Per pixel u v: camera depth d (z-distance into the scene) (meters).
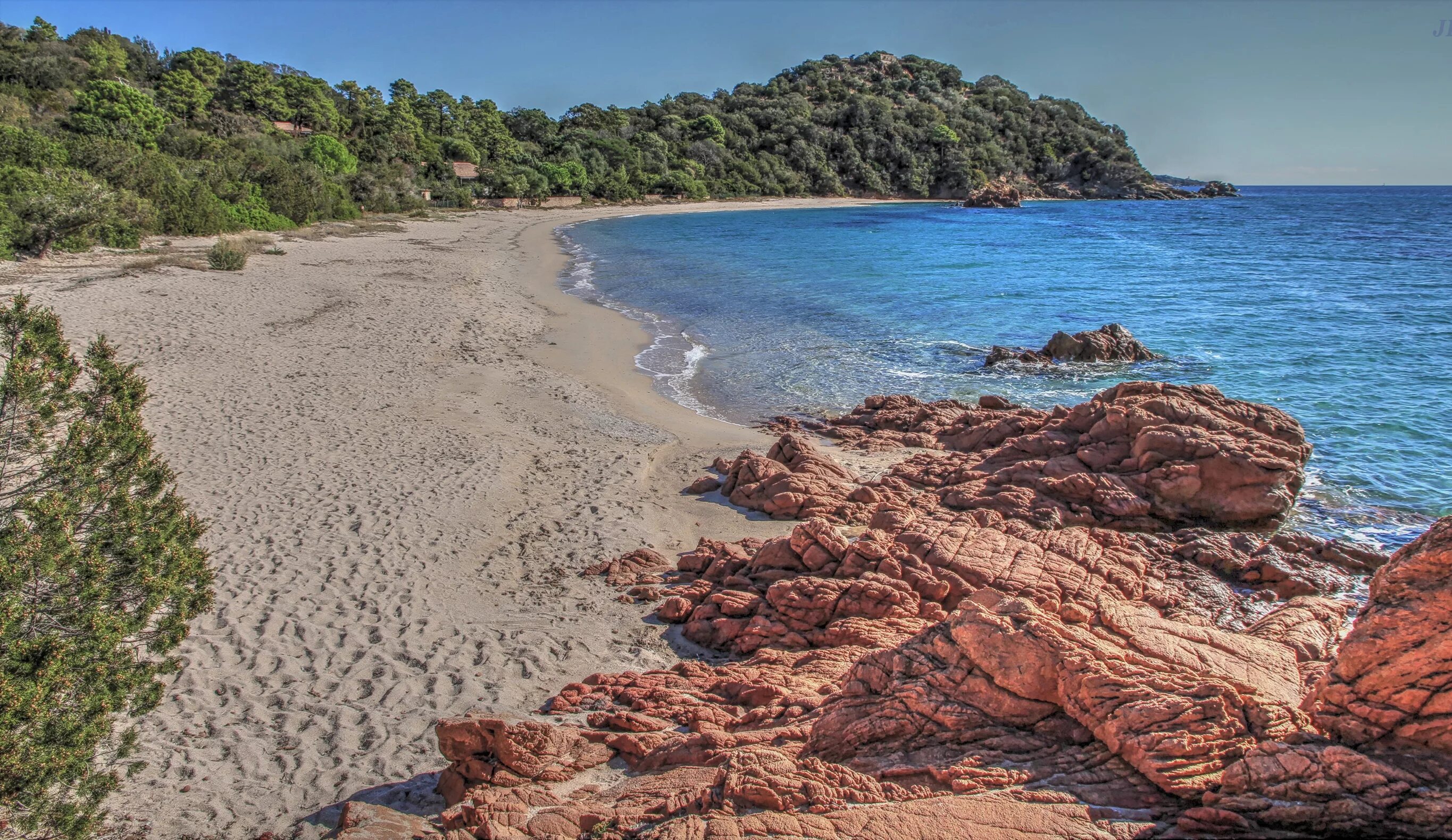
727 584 11.02
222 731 8.36
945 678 6.09
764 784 5.55
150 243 42.75
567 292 39.91
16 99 65.38
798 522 13.86
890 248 60.28
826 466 15.45
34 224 35.47
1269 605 10.79
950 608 9.93
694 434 19.08
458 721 7.16
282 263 41.00
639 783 6.57
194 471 15.19
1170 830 4.65
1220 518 13.34
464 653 9.84
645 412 20.86
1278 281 40.28
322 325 27.48
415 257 47.28
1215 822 4.59
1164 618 7.42
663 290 40.84
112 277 32.28
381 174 80.31
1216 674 6.03
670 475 16.31
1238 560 11.83
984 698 5.88
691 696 8.36
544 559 12.50
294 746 8.11
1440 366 22.53
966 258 52.88
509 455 16.86
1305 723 5.34
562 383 23.02
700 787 6.00
